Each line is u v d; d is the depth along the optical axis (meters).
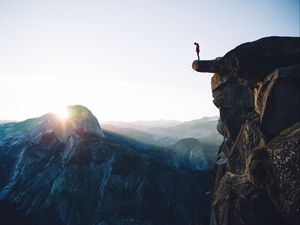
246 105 32.84
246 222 22.31
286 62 25.06
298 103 22.91
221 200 27.31
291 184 19.08
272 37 26.78
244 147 29.59
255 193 22.61
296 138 19.56
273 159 21.00
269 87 24.25
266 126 24.30
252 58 26.36
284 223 20.58
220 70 31.52
